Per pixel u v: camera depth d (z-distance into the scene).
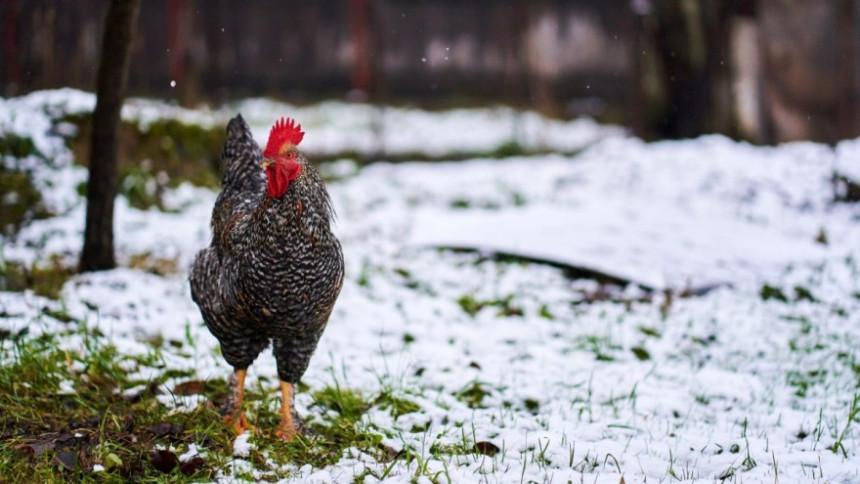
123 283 8.20
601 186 14.20
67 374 6.07
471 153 19.03
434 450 5.33
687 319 8.54
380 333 7.83
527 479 4.89
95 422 5.50
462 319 8.50
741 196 13.29
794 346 7.67
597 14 25.89
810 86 16.50
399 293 9.15
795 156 14.48
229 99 21.84
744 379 6.88
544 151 19.08
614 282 9.69
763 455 5.28
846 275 9.97
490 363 7.16
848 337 7.94
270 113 22.09
